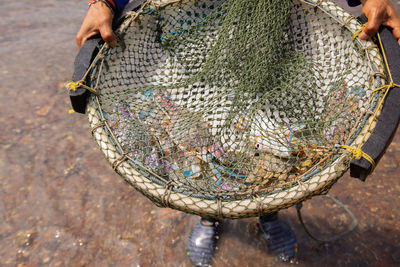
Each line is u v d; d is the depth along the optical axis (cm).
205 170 136
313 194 113
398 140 189
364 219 165
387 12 126
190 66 155
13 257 160
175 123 143
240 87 143
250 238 163
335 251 158
